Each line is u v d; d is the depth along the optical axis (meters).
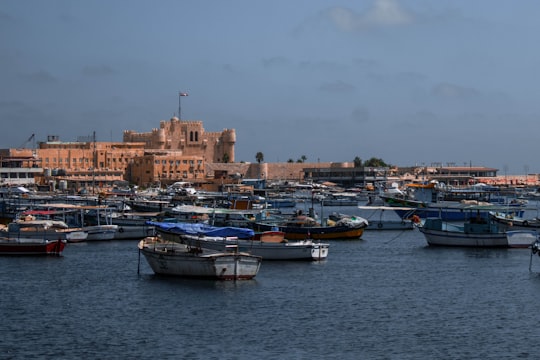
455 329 57.97
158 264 76.19
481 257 92.25
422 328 58.25
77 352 52.09
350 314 62.38
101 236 108.06
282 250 87.06
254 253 86.38
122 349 52.72
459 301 67.31
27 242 91.12
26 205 131.75
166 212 129.00
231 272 73.88
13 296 68.50
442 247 101.62
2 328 57.81
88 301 66.31
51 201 155.25
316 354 51.91
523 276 79.06
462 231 100.81
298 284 73.88
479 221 103.12
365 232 126.00
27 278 76.88
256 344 53.97
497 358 51.28
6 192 175.25
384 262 88.69
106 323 59.16
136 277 76.69
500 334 56.69
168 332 56.72
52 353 51.88
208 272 73.38
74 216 123.56
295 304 65.50
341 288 72.56
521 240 98.56
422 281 76.56
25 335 55.97
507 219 112.00
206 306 64.19
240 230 81.75
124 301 66.12
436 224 103.06
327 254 93.25
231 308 63.66
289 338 55.41
